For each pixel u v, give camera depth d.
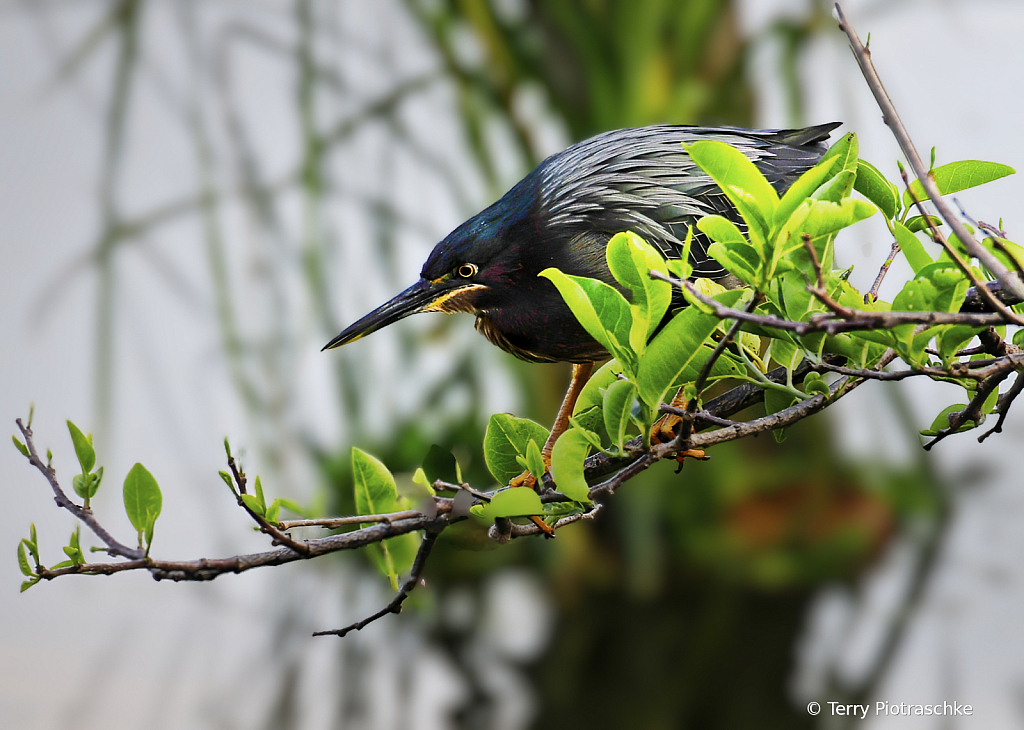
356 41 8.52
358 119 8.50
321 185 8.50
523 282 8.26
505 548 8.41
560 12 8.45
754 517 8.38
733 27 8.46
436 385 8.46
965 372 8.02
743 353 8.04
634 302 8.02
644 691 8.38
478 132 8.48
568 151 8.27
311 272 8.48
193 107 8.50
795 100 8.45
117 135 8.48
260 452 8.47
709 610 8.38
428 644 8.41
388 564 8.10
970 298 8.03
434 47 8.49
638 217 8.24
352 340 8.27
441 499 8.03
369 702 8.41
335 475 8.45
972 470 8.42
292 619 8.44
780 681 8.38
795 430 8.41
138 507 8.01
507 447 8.06
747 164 7.83
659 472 8.40
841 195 8.02
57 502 8.02
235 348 8.48
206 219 8.48
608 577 8.40
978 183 8.05
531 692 8.40
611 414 8.02
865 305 8.04
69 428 8.02
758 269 7.92
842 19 7.73
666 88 8.45
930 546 8.40
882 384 8.41
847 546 8.38
